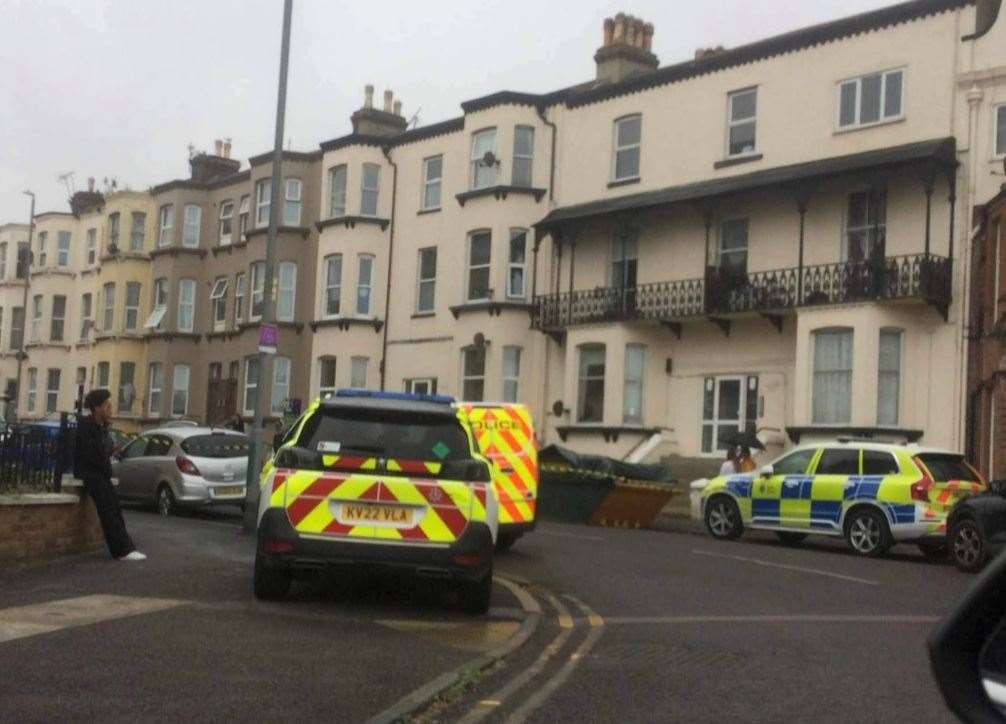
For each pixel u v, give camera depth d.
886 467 17.28
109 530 12.22
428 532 9.53
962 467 17.27
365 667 7.42
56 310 52.38
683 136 28.23
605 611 10.71
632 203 28.19
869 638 9.38
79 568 11.47
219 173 44.91
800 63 25.80
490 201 31.67
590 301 29.59
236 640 8.08
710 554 16.09
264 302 17.70
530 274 31.34
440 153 34.34
